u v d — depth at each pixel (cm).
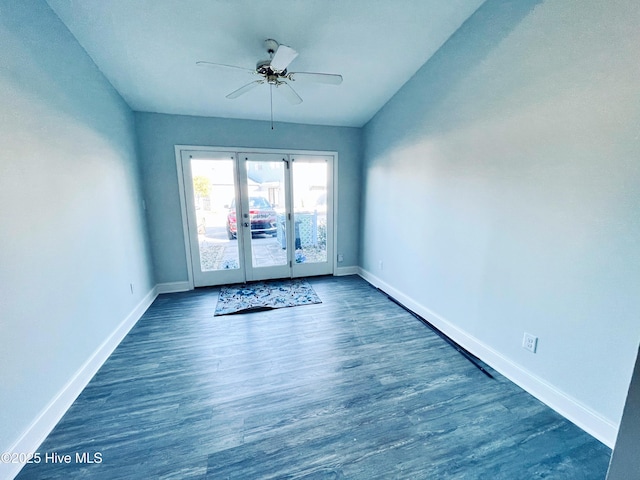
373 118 365
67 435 150
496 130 194
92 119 219
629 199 129
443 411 166
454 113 230
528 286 179
